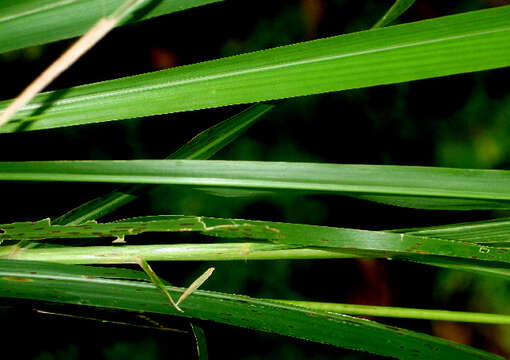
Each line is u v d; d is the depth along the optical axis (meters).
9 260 0.47
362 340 0.47
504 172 0.45
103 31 0.42
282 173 0.46
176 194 0.71
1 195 0.65
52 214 0.65
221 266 0.73
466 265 0.48
